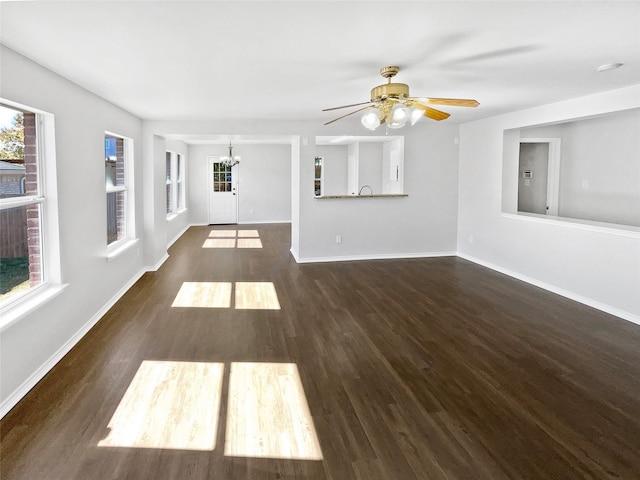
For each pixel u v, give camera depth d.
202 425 2.42
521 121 5.50
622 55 2.99
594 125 5.88
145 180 6.18
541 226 5.31
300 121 6.52
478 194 6.62
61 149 3.35
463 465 2.09
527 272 5.60
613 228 4.40
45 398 2.69
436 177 7.12
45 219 3.23
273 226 11.38
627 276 4.19
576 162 6.18
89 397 2.71
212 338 3.72
